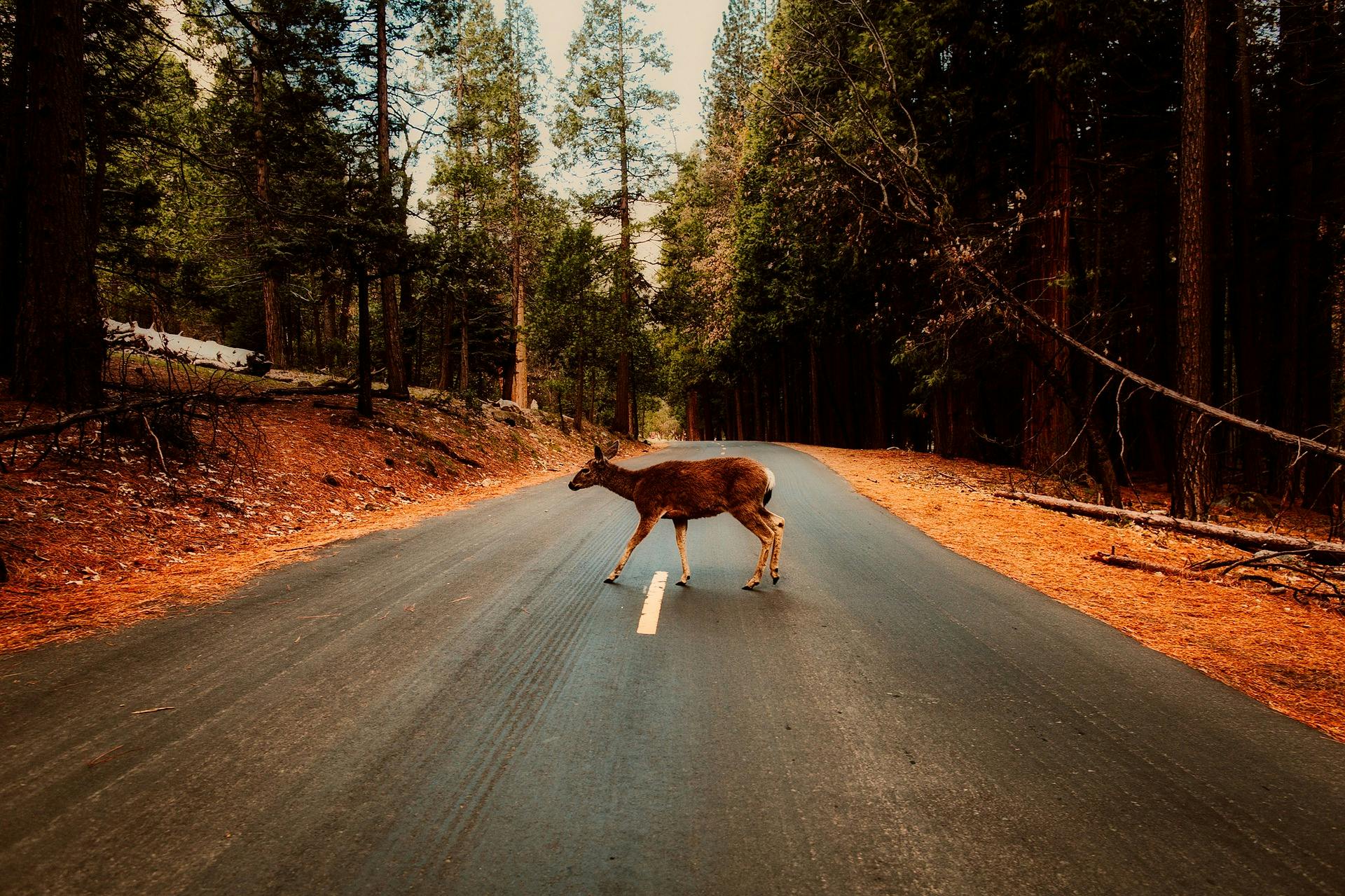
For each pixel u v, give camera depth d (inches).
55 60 376.8
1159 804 114.0
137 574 253.0
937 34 655.1
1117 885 92.6
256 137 756.0
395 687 154.9
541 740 131.3
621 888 89.7
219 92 848.9
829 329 1205.1
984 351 765.3
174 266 781.3
